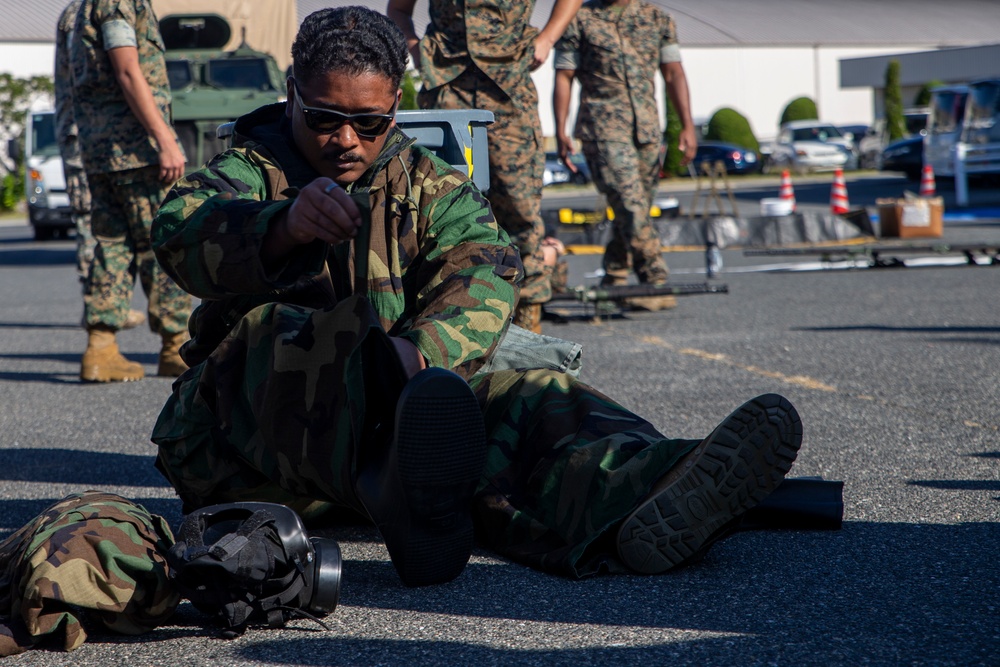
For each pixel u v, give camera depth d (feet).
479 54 15.02
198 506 8.39
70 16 20.52
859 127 122.21
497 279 7.84
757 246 42.78
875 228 44.68
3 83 102.17
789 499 8.73
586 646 6.34
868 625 6.59
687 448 7.67
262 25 39.65
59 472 11.67
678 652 6.21
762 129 160.35
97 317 17.58
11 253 52.21
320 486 7.42
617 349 19.56
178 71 37.50
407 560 7.16
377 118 7.49
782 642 6.34
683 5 172.76
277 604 6.63
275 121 8.25
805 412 13.74
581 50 23.61
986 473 10.54
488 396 8.57
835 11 178.81
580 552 7.54
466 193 8.12
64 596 6.34
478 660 6.17
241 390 7.70
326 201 6.49
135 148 16.60
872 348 18.93
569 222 43.27
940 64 129.59
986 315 22.85
